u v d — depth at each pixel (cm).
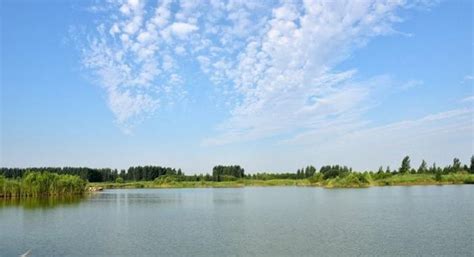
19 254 4953
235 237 6034
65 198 15938
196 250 5131
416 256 4675
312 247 5225
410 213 8956
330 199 14262
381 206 10894
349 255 4762
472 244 5309
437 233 6166
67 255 4884
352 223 7444
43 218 8719
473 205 10725
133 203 13412
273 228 6938
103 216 9188
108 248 5291
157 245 5478
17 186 15975
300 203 12662
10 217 8925
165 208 11450
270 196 17400
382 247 5175
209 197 17275
